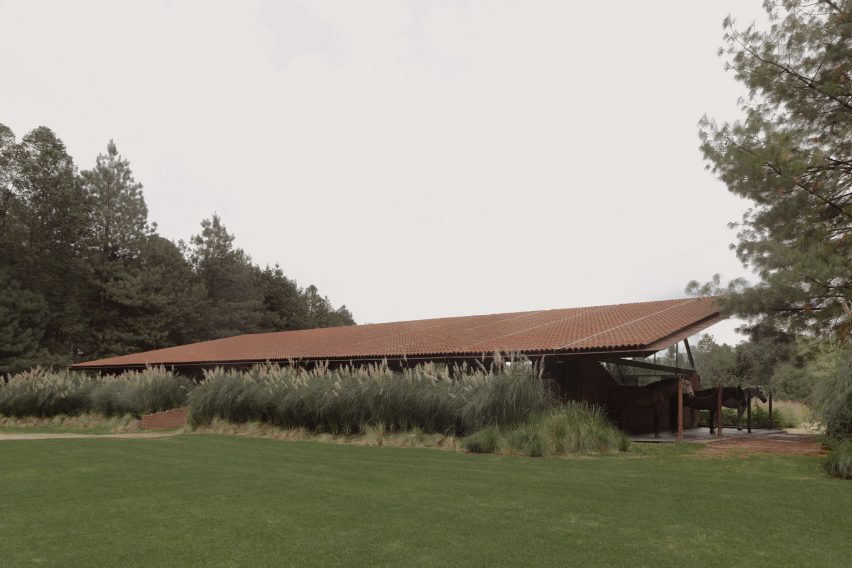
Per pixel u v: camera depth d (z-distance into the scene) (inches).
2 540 193.5
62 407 853.2
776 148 567.5
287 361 914.1
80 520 221.6
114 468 362.6
